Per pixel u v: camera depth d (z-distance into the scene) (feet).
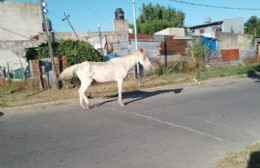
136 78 67.15
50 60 60.54
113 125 29.40
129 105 39.09
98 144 23.98
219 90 50.70
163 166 19.27
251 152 20.02
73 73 36.96
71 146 23.82
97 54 70.13
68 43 68.33
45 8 59.16
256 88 50.49
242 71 77.00
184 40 88.17
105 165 19.80
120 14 103.81
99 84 63.41
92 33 106.22
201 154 21.12
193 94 47.14
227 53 100.83
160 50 82.43
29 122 32.55
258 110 33.63
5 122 33.24
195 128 27.45
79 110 37.37
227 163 18.58
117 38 77.77
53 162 20.71
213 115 32.19
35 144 24.71
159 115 32.91
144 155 21.24
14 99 48.14
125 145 23.47
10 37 104.58
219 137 24.73
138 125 29.01
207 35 100.78
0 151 23.31
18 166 20.27
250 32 169.99
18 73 74.69
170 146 22.89
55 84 59.16
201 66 88.17
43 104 43.19
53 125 30.63
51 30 101.30
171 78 70.23
